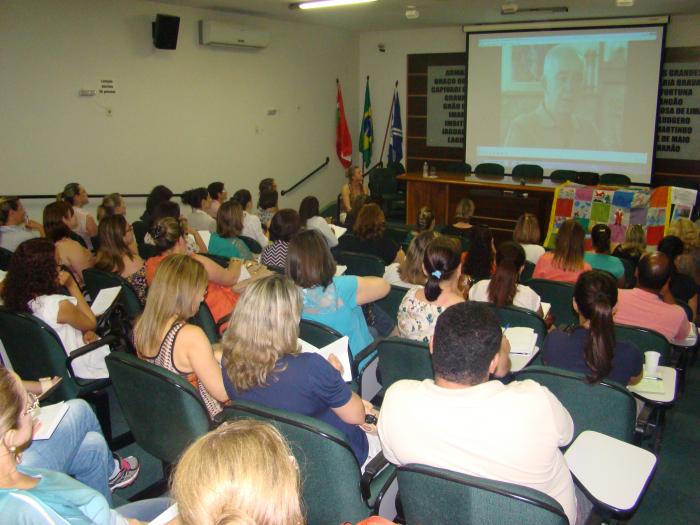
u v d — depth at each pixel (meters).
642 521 2.39
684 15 7.91
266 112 8.23
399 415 1.49
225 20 7.26
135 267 3.44
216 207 6.02
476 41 9.09
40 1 5.34
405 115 10.16
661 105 8.30
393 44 9.92
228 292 3.23
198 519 0.86
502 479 1.41
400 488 1.48
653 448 2.76
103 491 2.08
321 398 1.75
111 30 6.00
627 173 8.53
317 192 9.67
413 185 8.11
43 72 5.47
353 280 2.63
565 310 3.43
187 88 6.95
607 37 8.25
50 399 2.62
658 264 2.74
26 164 5.48
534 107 8.95
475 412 1.42
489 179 7.77
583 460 1.68
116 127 6.21
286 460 0.93
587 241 6.25
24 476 1.39
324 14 7.74
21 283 2.54
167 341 2.06
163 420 1.97
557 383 1.98
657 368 2.36
